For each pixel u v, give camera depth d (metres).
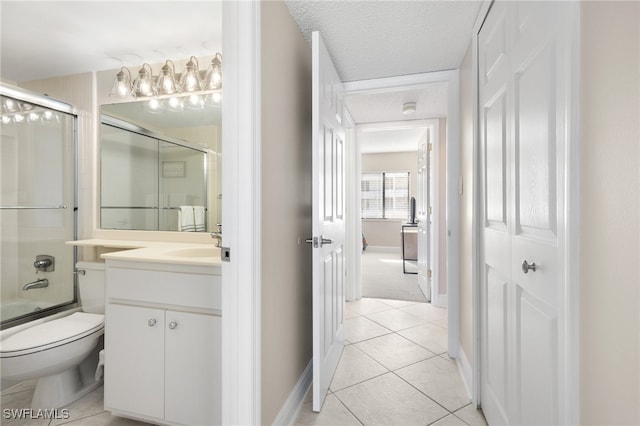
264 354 1.19
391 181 7.30
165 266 1.38
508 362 1.17
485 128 1.44
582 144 0.67
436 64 2.03
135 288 1.43
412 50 1.84
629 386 0.52
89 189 2.29
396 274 4.82
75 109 2.28
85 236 2.30
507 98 1.15
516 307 1.08
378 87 2.23
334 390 1.71
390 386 1.75
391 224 7.31
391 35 1.68
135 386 1.42
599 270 0.61
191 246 1.90
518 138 1.05
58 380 1.61
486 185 1.44
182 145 2.15
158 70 2.22
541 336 0.89
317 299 1.48
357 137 3.54
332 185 1.82
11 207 2.11
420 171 4.07
